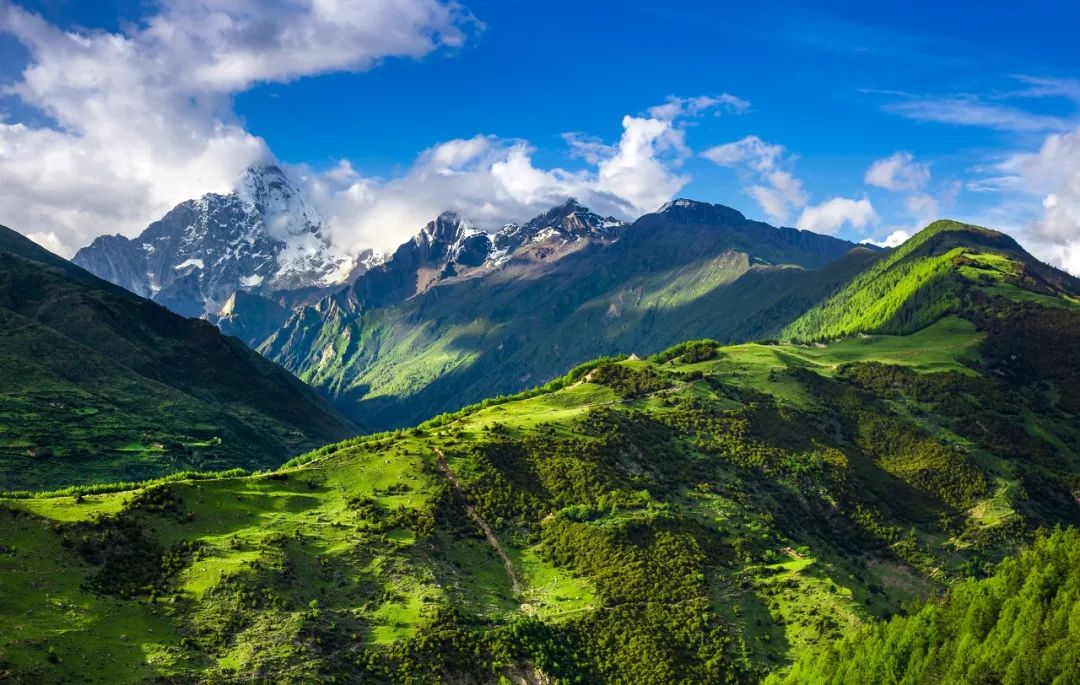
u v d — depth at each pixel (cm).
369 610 17012
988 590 16412
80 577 15512
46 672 12762
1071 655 12862
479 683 15850
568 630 18012
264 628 15450
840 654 16575
